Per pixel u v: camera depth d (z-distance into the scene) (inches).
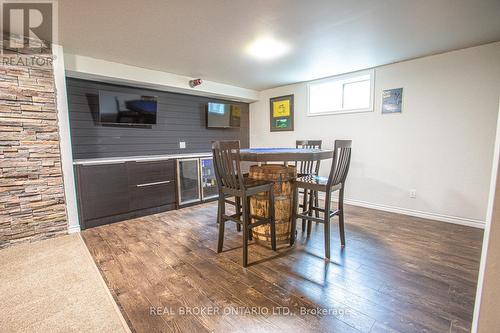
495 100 112.0
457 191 124.5
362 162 156.7
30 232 106.1
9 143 99.7
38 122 105.6
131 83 148.6
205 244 103.8
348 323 58.7
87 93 138.9
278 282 75.7
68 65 119.3
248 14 84.4
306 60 133.6
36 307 65.3
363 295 69.0
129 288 73.3
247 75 164.4
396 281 75.4
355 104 164.4
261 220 92.8
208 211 153.4
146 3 76.6
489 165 115.5
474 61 115.5
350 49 118.2
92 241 107.2
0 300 68.3
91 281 77.0
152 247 101.1
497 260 36.1
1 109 97.0
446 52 122.2
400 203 143.0
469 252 93.7
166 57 127.6
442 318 59.8
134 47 113.4
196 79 164.6
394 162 143.6
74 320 60.6
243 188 85.4
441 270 81.2
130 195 136.9
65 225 114.8
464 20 89.8
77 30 95.2
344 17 86.9
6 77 97.3
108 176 128.2
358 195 160.4
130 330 57.3
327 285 73.8
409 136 137.1
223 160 90.0
